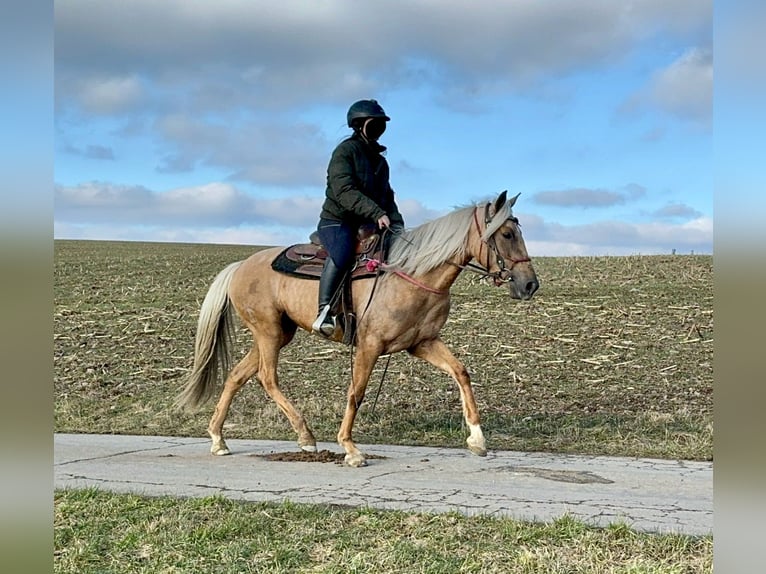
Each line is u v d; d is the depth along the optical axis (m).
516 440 9.24
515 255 7.49
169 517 5.69
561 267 31.44
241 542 5.17
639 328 18.25
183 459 8.30
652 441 8.90
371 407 11.41
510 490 6.51
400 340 7.89
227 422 11.02
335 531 5.32
